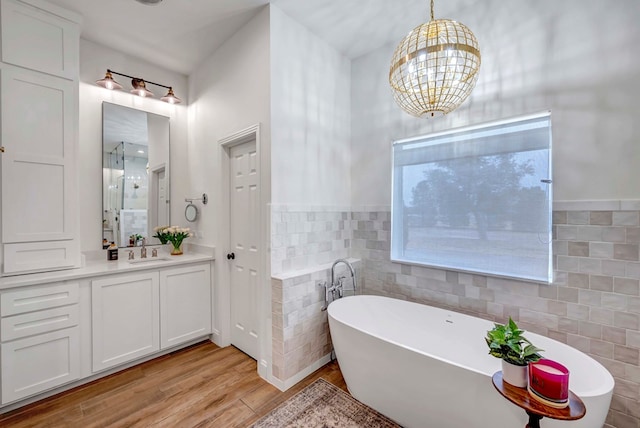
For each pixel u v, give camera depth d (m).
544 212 1.89
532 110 1.92
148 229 3.03
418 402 1.62
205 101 3.02
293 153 2.40
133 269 2.36
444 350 2.12
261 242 2.31
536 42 1.91
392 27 2.52
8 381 1.81
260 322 2.30
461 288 2.27
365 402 1.91
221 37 2.65
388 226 2.73
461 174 2.27
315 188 2.61
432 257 2.44
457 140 2.29
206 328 2.87
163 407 1.91
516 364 1.15
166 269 2.57
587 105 1.73
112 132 2.80
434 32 1.39
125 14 2.30
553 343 1.69
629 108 1.61
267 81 2.25
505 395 1.11
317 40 2.64
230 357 2.58
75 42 2.22
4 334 1.80
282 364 2.11
